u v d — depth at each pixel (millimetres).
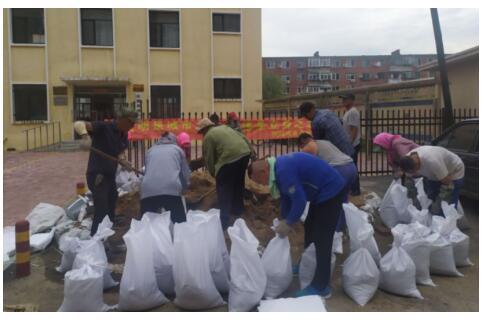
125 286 3896
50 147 19375
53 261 5309
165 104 16875
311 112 6516
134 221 4168
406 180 6691
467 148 7059
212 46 21531
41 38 20484
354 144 8086
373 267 4148
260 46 21891
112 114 19375
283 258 4188
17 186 10609
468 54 14695
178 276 3893
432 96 15875
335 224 4113
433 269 4699
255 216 6434
